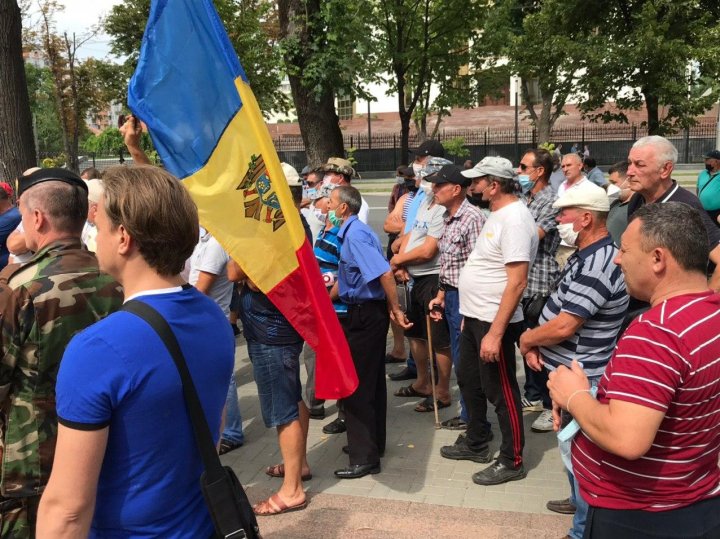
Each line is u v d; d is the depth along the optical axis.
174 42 2.96
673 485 1.98
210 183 3.03
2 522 2.35
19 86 7.83
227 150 3.03
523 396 5.45
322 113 9.01
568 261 3.41
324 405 5.57
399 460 4.43
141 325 1.63
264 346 3.71
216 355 1.81
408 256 5.14
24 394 2.30
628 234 2.11
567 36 14.15
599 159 29.91
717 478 2.05
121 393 1.56
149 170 1.74
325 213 5.23
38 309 2.28
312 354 5.16
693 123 13.12
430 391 5.57
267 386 3.76
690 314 1.93
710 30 12.72
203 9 2.90
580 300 3.22
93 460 1.54
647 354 1.90
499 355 3.89
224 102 2.99
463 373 4.26
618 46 12.93
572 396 2.12
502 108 42.12
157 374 1.61
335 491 4.04
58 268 2.37
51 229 2.46
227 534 1.70
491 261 3.96
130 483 1.62
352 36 8.52
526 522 3.59
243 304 3.77
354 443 4.21
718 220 6.83
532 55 14.27
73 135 29.62
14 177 7.84
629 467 2.01
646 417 1.87
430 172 5.24
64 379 1.55
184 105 2.98
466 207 4.70
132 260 1.73
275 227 3.16
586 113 15.02
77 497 1.54
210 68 2.96
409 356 5.98
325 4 8.20
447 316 4.82
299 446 3.80
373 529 3.57
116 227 1.70
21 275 2.39
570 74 14.40
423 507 3.79
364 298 4.10
